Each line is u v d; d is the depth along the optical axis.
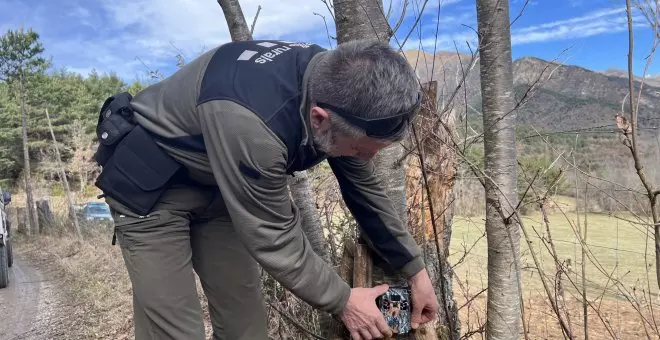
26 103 25.89
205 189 1.87
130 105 1.83
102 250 9.97
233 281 2.11
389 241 1.91
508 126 2.14
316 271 1.63
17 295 7.41
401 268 1.92
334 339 2.04
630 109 1.65
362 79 1.41
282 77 1.53
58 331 5.44
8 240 9.79
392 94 1.41
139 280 1.82
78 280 7.83
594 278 2.50
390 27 2.12
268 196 1.51
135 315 1.90
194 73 1.66
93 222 14.13
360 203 1.90
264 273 2.85
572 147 2.11
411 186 2.42
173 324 1.84
